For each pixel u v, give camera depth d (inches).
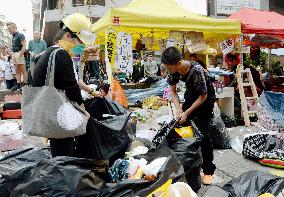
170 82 164.9
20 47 449.1
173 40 341.4
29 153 144.1
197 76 151.6
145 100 407.8
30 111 117.8
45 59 120.3
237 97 345.1
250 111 324.2
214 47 385.7
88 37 126.4
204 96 151.2
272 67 615.8
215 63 531.2
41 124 115.3
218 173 183.9
